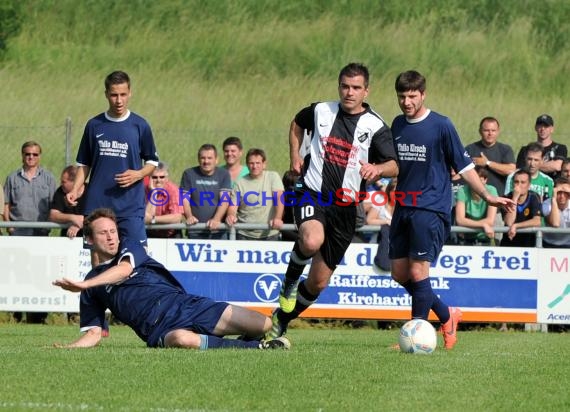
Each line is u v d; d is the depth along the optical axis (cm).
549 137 4838
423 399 1894
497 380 2161
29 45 9231
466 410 1786
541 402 1883
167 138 6912
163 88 8400
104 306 2702
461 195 4181
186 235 4331
